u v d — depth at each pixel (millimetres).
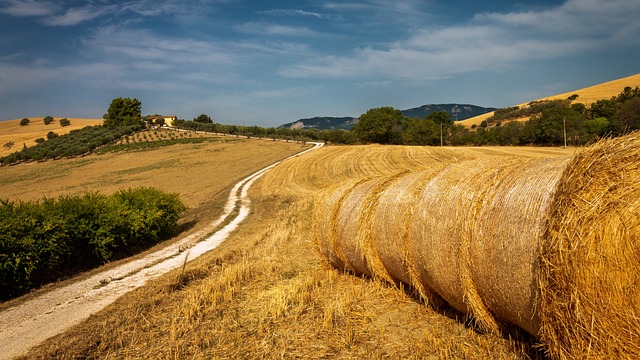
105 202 14742
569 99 95312
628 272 3457
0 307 9016
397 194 7070
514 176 4922
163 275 10656
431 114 84812
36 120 133750
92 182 45031
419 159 42188
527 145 54719
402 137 74812
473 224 5156
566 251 3686
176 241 16547
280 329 6469
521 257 4395
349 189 8883
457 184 5707
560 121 50125
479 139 63844
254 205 26516
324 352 5641
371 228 7742
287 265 10398
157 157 59719
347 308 6980
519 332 5262
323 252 9445
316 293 7961
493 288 4898
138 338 6574
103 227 13094
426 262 6109
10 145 87562
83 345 6371
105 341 6508
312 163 45094
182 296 8555
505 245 4609
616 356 3508
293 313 7020
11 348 6660
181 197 32250
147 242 16219
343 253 8703
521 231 4414
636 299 3436
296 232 15625
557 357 3895
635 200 3488
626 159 3580
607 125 46625
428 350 5445
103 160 60062
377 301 7348
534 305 4160
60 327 7445
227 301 7996
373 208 7809
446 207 5680
